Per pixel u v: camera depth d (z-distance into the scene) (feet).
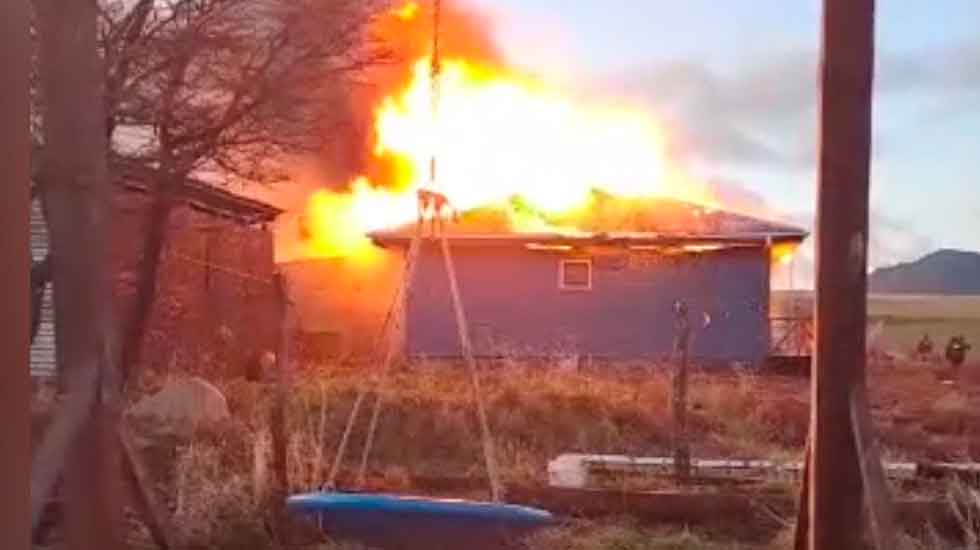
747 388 49.03
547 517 22.40
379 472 29.99
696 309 81.56
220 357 50.88
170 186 23.98
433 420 35.50
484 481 29.04
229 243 53.11
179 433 29.45
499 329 82.94
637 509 26.30
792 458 33.50
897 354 82.99
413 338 82.69
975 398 49.65
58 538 13.50
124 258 24.58
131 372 24.48
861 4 14.20
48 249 13.37
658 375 56.59
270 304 56.39
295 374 47.21
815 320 14.38
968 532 22.33
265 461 24.70
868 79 14.28
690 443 35.12
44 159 11.88
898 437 37.42
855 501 13.99
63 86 11.62
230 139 24.03
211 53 23.04
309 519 22.70
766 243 80.79
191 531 21.83
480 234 81.92
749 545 23.75
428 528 22.17
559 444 36.60
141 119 22.88
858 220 14.24
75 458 11.66
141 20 22.16
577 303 83.10
